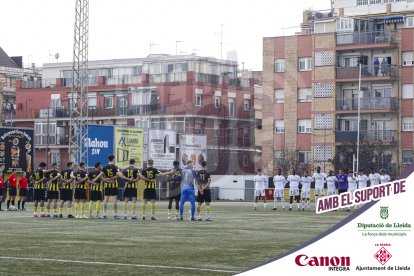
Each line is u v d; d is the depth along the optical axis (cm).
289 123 10775
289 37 10819
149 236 3394
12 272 2217
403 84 10588
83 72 9894
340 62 10819
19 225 4122
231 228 3928
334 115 10656
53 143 11944
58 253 2689
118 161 9088
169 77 9738
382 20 11219
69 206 5025
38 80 12631
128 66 11412
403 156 10550
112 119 10838
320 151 10644
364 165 9912
